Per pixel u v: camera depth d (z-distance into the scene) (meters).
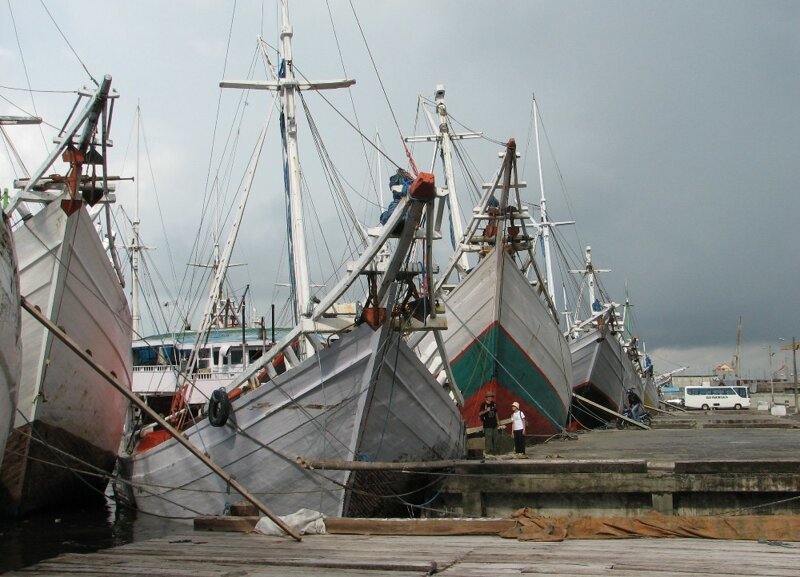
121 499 17.14
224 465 13.93
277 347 13.83
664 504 13.93
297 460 13.11
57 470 15.62
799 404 69.62
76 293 15.00
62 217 14.42
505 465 14.78
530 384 23.84
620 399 39.84
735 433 29.38
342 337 13.30
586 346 36.12
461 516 14.80
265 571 8.90
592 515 14.34
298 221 17.20
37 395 14.30
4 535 13.84
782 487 13.56
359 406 13.30
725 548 9.65
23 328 14.28
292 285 18.73
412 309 13.78
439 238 13.62
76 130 14.62
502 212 22.00
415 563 8.85
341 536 11.48
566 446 22.89
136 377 30.56
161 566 9.29
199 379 29.14
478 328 22.39
